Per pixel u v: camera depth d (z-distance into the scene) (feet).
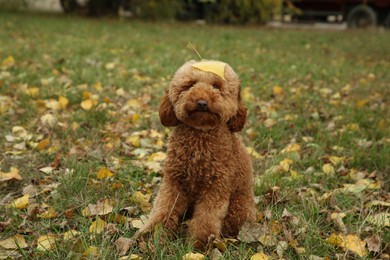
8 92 22.33
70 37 42.70
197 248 10.45
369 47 45.75
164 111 10.95
